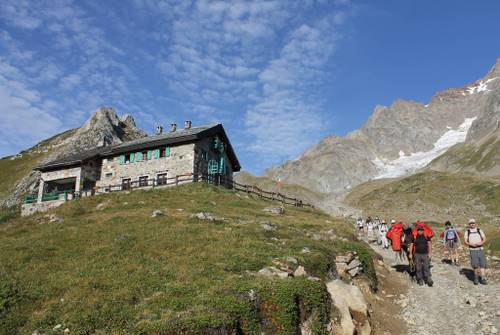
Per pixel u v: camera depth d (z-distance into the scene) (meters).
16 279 16.02
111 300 13.94
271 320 13.48
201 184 42.72
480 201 111.38
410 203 120.62
